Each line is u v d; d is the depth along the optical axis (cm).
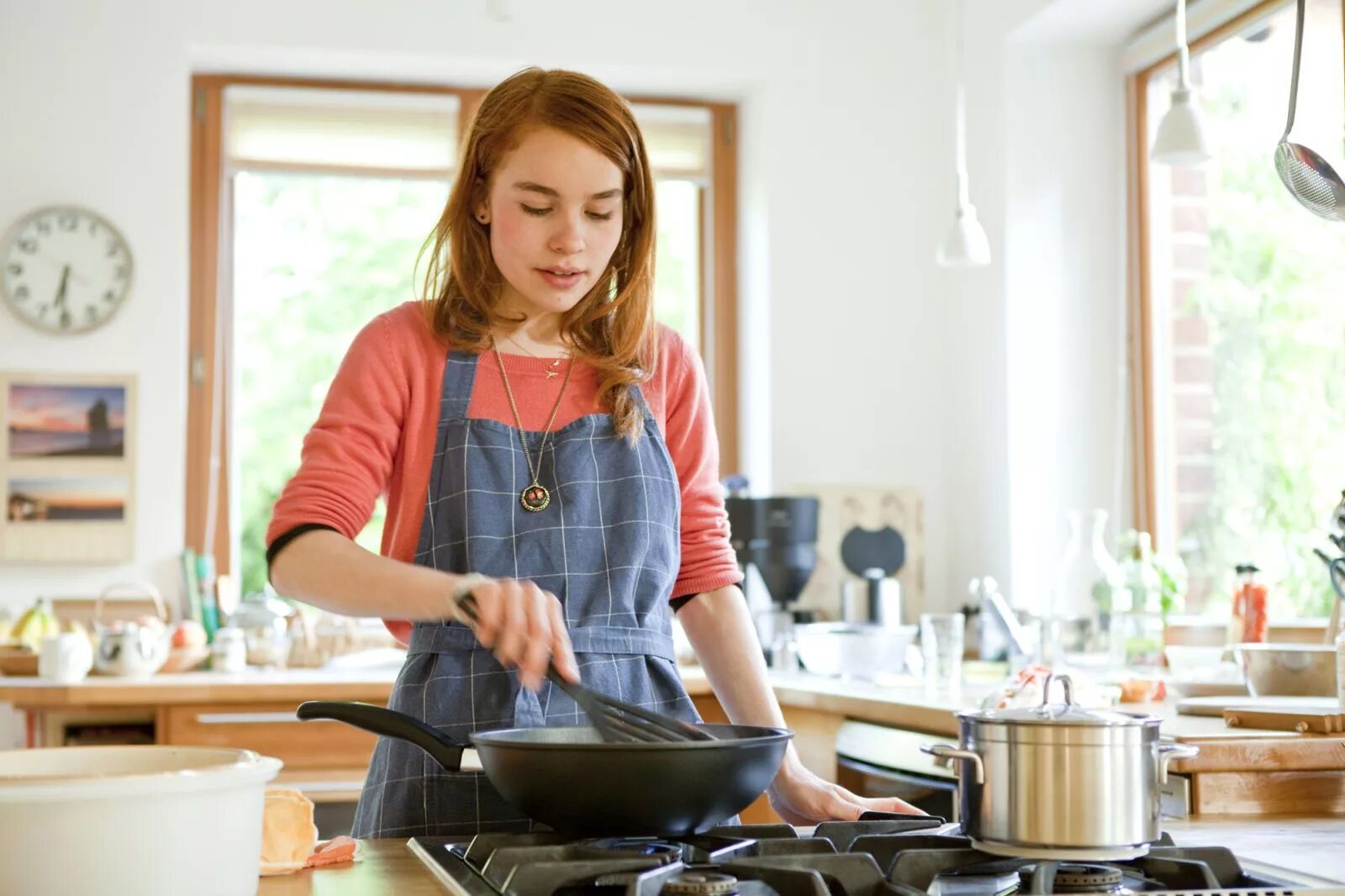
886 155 432
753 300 434
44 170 387
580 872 87
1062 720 92
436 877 95
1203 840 118
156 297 390
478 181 133
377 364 130
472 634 126
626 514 133
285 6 397
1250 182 347
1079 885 90
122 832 78
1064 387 390
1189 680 247
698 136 443
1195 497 367
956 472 420
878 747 246
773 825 104
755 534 365
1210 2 355
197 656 340
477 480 130
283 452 420
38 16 389
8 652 333
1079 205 395
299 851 97
